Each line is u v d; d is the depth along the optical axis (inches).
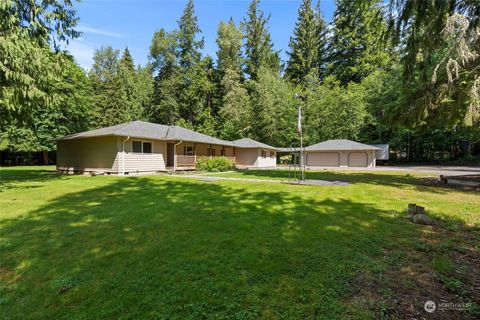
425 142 1231.5
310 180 502.6
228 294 98.7
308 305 91.6
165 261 126.6
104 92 1408.7
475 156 1184.2
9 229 176.2
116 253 136.6
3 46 291.9
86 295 98.6
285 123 1275.8
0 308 91.6
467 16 310.0
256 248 142.5
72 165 682.8
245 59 1491.1
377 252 138.3
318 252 137.1
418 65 360.5
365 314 86.5
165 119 1336.1
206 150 886.4
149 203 262.8
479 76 315.0
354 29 1317.7
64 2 392.8
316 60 1492.4
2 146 921.5
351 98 1200.8
